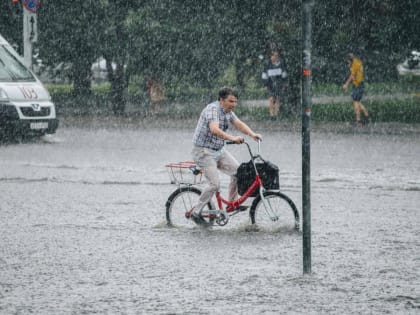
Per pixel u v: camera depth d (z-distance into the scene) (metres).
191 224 28.98
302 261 23.48
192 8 78.62
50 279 21.69
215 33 78.62
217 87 95.50
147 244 25.97
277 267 22.77
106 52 80.81
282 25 74.62
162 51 81.00
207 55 79.81
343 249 24.95
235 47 79.50
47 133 57.72
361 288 20.44
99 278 21.73
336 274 21.88
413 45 76.31
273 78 71.38
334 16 75.00
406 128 63.69
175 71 82.31
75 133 61.56
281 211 28.00
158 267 22.91
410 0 72.81
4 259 24.06
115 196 34.97
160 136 59.12
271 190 28.00
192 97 91.88
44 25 82.44
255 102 88.81
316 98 96.31
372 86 115.12
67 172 41.81
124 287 20.78
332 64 78.50
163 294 20.05
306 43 20.77
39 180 39.38
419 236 26.78
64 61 85.88
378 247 25.22
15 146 53.56
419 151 49.44
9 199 34.41
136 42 80.12
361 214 30.59
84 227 28.72
